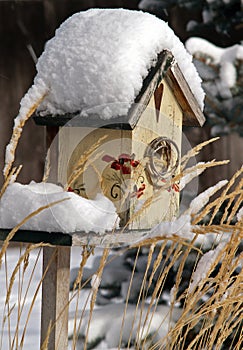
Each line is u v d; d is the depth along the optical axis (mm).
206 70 4195
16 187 2025
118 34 2150
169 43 2293
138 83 2086
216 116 4340
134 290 3697
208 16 4688
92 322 3227
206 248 3322
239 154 7715
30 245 1907
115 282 3844
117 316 3271
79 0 8305
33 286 5680
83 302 4145
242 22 4586
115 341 3166
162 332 3164
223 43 4863
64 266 2203
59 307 2182
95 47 2119
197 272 2033
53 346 2162
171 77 2346
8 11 8586
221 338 2057
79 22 2225
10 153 1906
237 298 1902
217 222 3596
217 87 4191
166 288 3674
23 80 8555
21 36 8555
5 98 8547
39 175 8484
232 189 5547
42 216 1946
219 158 7641
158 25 2275
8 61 8586
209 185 7668
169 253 2020
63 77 2107
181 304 3557
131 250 3934
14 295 5320
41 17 8484
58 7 8406
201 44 4141
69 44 2152
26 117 1926
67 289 2217
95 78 2062
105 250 1896
